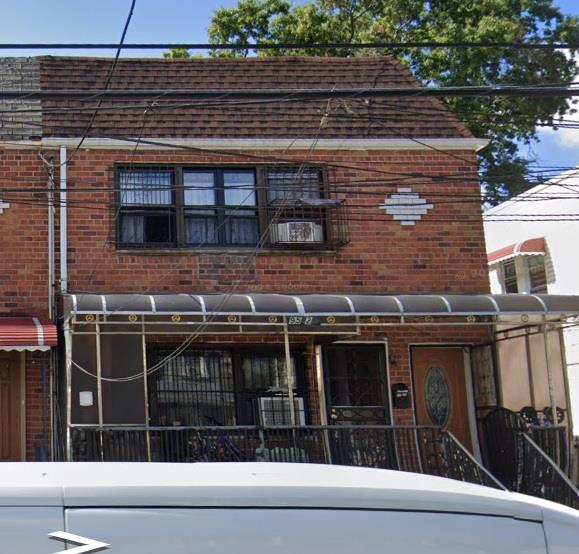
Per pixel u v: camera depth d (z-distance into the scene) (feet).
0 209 43.37
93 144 44.60
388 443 40.55
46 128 44.57
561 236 56.80
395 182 46.93
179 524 8.73
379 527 9.12
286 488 9.20
